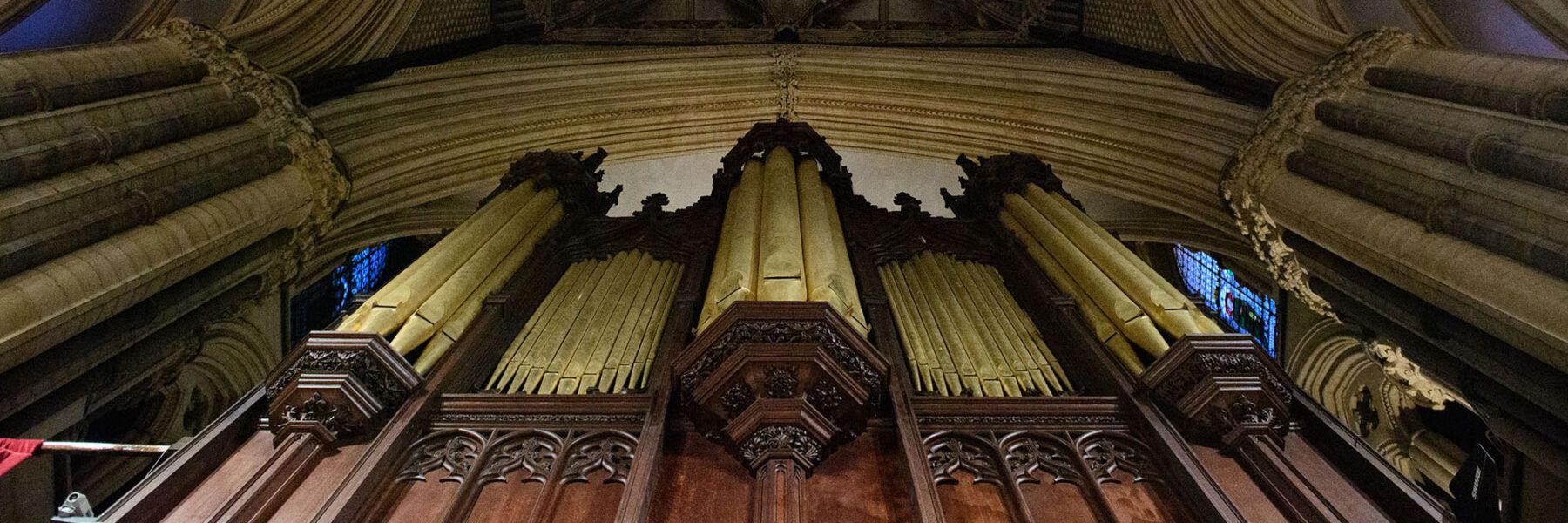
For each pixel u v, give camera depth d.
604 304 5.91
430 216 11.68
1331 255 7.22
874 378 4.09
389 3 10.27
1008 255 6.93
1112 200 12.03
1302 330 10.51
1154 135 9.74
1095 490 3.83
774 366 3.95
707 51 11.74
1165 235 11.79
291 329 11.34
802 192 7.28
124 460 8.66
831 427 3.84
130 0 7.77
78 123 5.98
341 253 10.92
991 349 5.35
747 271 5.32
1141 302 5.41
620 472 3.88
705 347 4.14
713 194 7.97
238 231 6.96
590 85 11.02
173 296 6.52
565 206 7.54
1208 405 4.02
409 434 4.06
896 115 11.40
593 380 4.85
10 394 5.11
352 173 9.02
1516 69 5.91
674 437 4.13
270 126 7.72
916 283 6.39
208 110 7.13
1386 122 6.69
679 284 6.19
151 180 6.30
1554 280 4.98
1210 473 3.75
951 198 8.70
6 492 6.24
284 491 3.52
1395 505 3.63
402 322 5.02
